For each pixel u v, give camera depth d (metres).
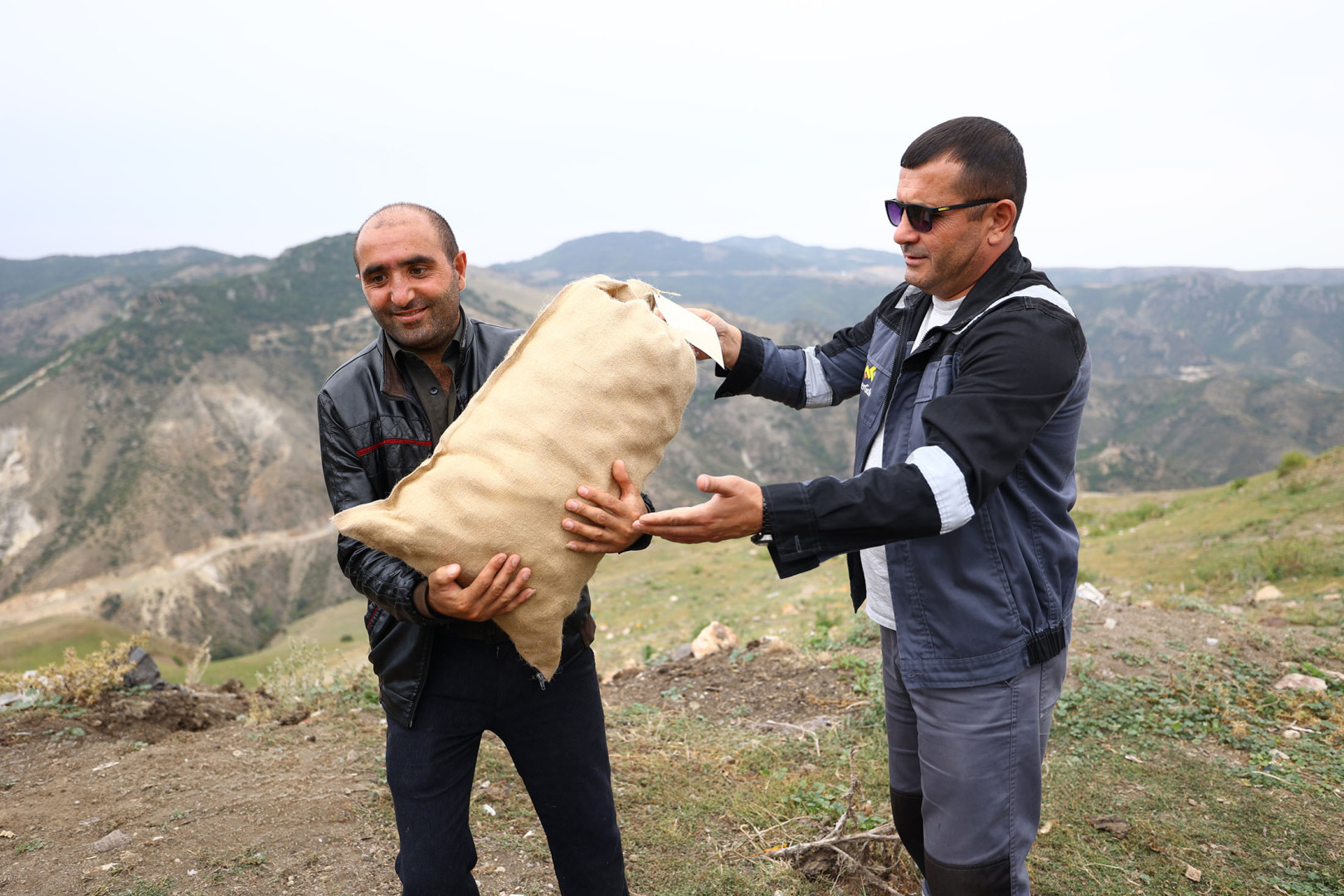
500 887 2.80
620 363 1.68
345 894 2.74
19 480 157.12
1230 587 8.98
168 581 136.88
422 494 1.65
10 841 3.11
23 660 80.00
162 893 2.72
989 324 1.75
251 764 3.91
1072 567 2.01
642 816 3.30
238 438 175.00
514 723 1.96
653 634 12.34
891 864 2.85
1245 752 3.86
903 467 1.60
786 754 3.89
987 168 1.80
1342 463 16.48
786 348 2.50
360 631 81.06
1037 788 2.00
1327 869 2.87
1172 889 2.76
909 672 1.96
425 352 1.94
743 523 1.57
